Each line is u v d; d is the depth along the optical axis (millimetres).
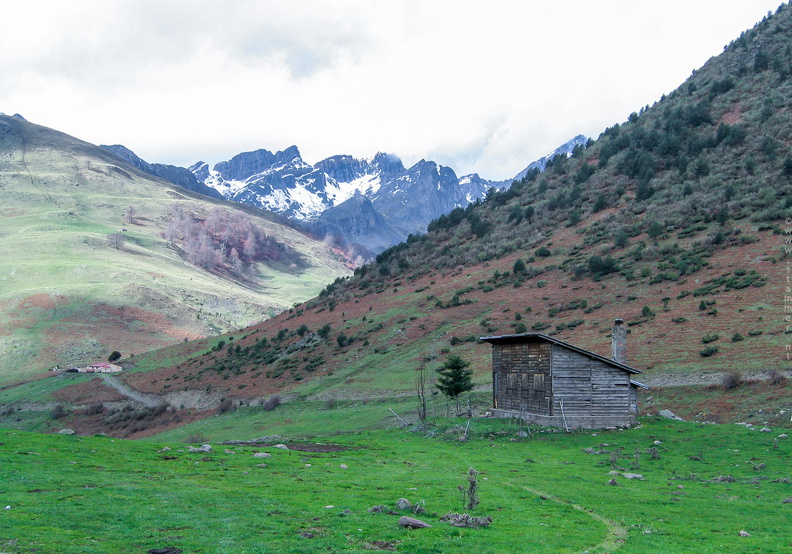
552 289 124625
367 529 19219
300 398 96562
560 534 19688
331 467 32312
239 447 38594
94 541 16969
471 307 125750
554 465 35688
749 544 19344
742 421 52219
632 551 18156
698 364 69375
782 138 156125
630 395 53438
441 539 18375
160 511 20375
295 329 145375
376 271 184125
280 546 17109
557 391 51719
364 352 113938
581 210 171625
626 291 110688
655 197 156000
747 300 89188
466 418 58031
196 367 143500
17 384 164500
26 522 18328
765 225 116688
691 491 28219
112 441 35156
